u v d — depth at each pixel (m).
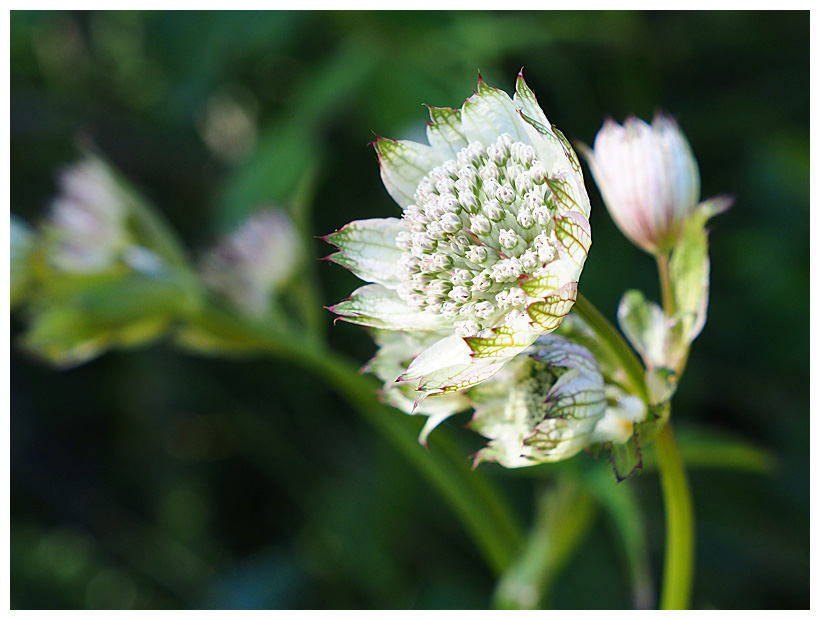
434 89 0.27
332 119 0.31
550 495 0.23
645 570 0.22
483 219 0.19
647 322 0.20
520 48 0.29
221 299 0.24
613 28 0.29
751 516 0.30
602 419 0.19
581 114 0.31
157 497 0.39
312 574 0.33
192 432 0.38
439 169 0.19
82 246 0.24
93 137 0.35
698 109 0.32
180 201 0.36
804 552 0.28
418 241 0.19
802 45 0.31
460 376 0.18
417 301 0.19
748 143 0.31
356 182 0.32
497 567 0.24
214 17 0.28
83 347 0.24
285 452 0.36
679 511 0.20
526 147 0.19
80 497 0.38
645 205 0.20
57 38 0.38
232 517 0.38
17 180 0.36
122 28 0.38
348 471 0.34
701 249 0.19
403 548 0.32
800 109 0.31
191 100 0.29
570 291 0.18
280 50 0.32
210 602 0.33
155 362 0.36
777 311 0.28
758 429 0.30
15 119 0.35
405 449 0.24
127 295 0.24
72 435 0.38
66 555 0.39
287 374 0.35
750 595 0.29
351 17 0.28
